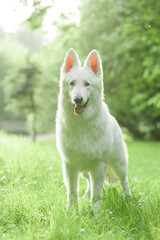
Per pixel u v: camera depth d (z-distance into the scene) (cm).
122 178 502
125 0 1082
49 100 2336
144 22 1109
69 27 944
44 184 497
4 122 4119
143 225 371
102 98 431
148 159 1359
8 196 412
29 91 2128
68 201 418
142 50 1316
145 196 495
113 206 414
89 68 420
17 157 658
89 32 1382
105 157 427
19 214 375
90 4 1164
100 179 427
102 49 1509
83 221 350
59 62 2678
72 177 432
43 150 965
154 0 1011
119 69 1564
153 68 1217
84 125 406
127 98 2330
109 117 457
